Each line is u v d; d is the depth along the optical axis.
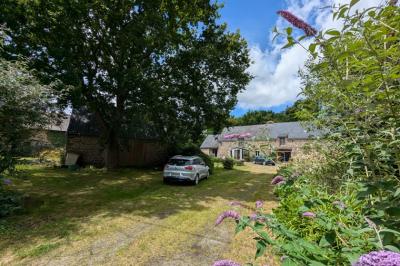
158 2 12.22
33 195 8.13
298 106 4.19
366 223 1.57
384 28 1.22
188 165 11.77
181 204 7.86
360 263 0.97
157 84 12.17
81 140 18.25
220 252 4.32
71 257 4.11
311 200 1.97
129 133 17.50
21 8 10.41
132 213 6.68
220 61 13.75
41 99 6.11
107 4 11.34
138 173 14.92
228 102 14.57
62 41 11.23
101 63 13.06
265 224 1.50
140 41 11.84
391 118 1.51
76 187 9.94
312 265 1.22
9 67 5.86
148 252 4.35
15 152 6.31
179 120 14.49
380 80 1.30
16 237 4.78
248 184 12.39
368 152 1.61
